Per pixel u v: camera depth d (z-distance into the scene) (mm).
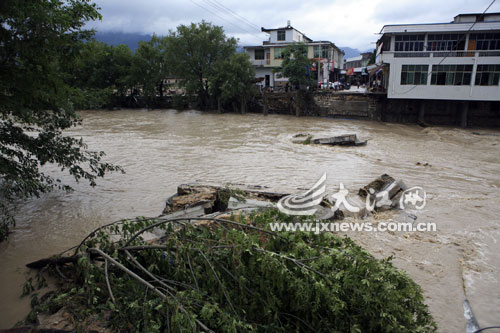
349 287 3979
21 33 7168
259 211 6301
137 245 5270
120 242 5367
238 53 39625
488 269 6375
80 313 4336
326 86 42938
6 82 7348
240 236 4602
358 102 34531
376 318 3863
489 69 28172
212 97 42375
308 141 20422
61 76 8688
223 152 17516
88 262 4660
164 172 13289
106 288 4699
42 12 7070
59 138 9961
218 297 4324
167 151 17547
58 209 9484
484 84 28500
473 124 30859
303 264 4172
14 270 6348
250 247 4426
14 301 5414
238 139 21734
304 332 4199
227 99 40500
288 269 4191
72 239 7707
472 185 12180
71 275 5766
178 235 5090
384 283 3887
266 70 45938
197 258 4676
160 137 22188
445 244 7297
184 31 40375
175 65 42125
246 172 13438
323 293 3863
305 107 37219
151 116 36219
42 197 10453
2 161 8414
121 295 4539
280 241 4828
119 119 33156
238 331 3982
